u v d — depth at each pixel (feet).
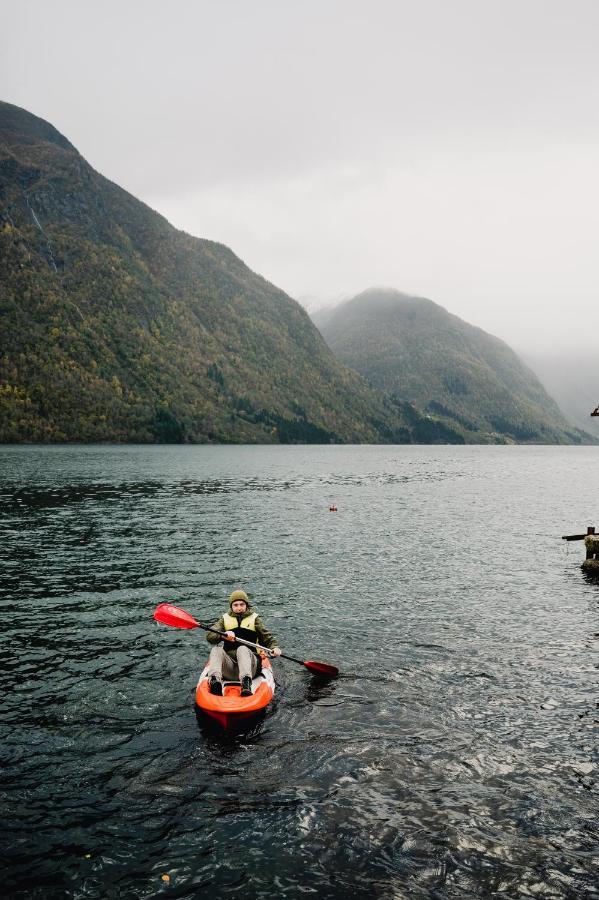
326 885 20.04
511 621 48.60
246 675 31.91
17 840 21.90
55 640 43.29
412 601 54.34
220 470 266.98
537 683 36.09
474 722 31.07
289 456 473.26
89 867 20.70
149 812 23.62
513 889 19.97
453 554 77.51
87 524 98.22
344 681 36.22
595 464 417.28
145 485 177.78
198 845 21.83
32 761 27.02
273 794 24.79
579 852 21.66
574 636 44.91
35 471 229.25
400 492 175.83
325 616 49.49
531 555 77.66
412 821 23.18
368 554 76.59
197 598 55.11
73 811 23.61
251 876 20.38
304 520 108.17
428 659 39.99
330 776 26.05
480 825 23.02
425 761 27.30
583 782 25.82
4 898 19.24
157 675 37.17
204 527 97.25
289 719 31.24
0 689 34.65
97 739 29.01
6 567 66.54
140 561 70.38
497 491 184.75
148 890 19.75
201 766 26.78
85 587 58.39
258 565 69.05
